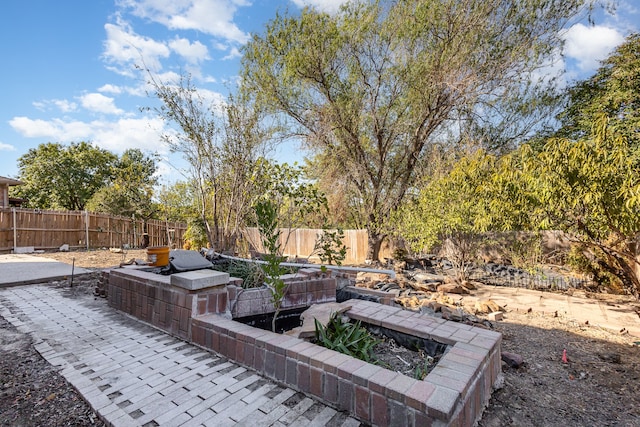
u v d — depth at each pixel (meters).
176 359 2.90
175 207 15.70
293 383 2.38
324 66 10.33
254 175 6.70
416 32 9.42
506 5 8.85
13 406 2.23
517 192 5.39
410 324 3.27
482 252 8.75
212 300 3.42
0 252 11.38
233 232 7.25
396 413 1.84
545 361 3.51
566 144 4.39
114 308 4.56
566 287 7.11
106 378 2.56
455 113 10.49
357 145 11.15
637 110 8.84
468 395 2.02
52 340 3.37
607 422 2.41
